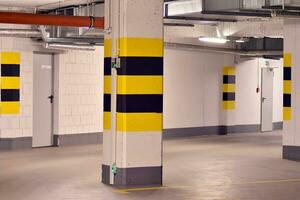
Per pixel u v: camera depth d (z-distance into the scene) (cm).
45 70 1341
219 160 1142
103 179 871
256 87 1852
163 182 881
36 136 1327
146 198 755
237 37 1418
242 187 844
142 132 831
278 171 1003
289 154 1159
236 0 924
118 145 829
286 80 1153
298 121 1140
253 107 1845
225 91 1739
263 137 1672
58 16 928
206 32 1349
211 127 1709
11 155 1185
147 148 836
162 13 837
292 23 1135
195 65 1644
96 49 1419
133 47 820
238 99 1784
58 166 1038
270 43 1733
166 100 1566
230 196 776
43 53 1335
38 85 1329
